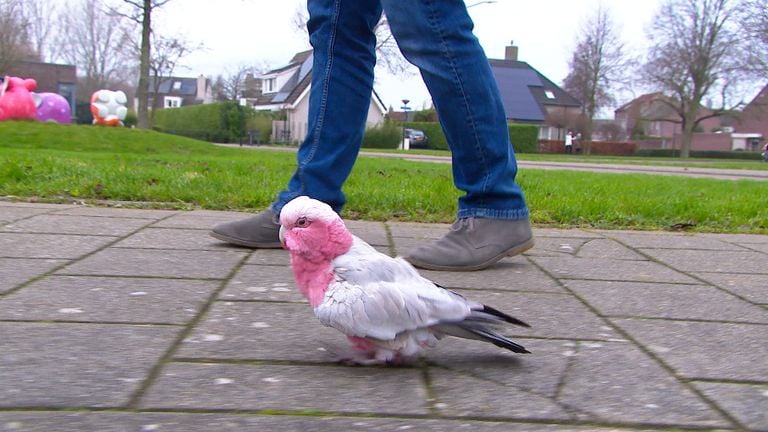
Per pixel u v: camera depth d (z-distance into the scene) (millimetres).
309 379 1641
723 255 3682
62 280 2516
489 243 3021
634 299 2561
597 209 5371
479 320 1718
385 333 1644
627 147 55312
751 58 40031
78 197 5301
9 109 17344
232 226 3305
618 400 1567
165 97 86812
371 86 3383
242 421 1396
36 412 1400
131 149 15898
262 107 60250
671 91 46500
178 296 2355
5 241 3248
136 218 4211
